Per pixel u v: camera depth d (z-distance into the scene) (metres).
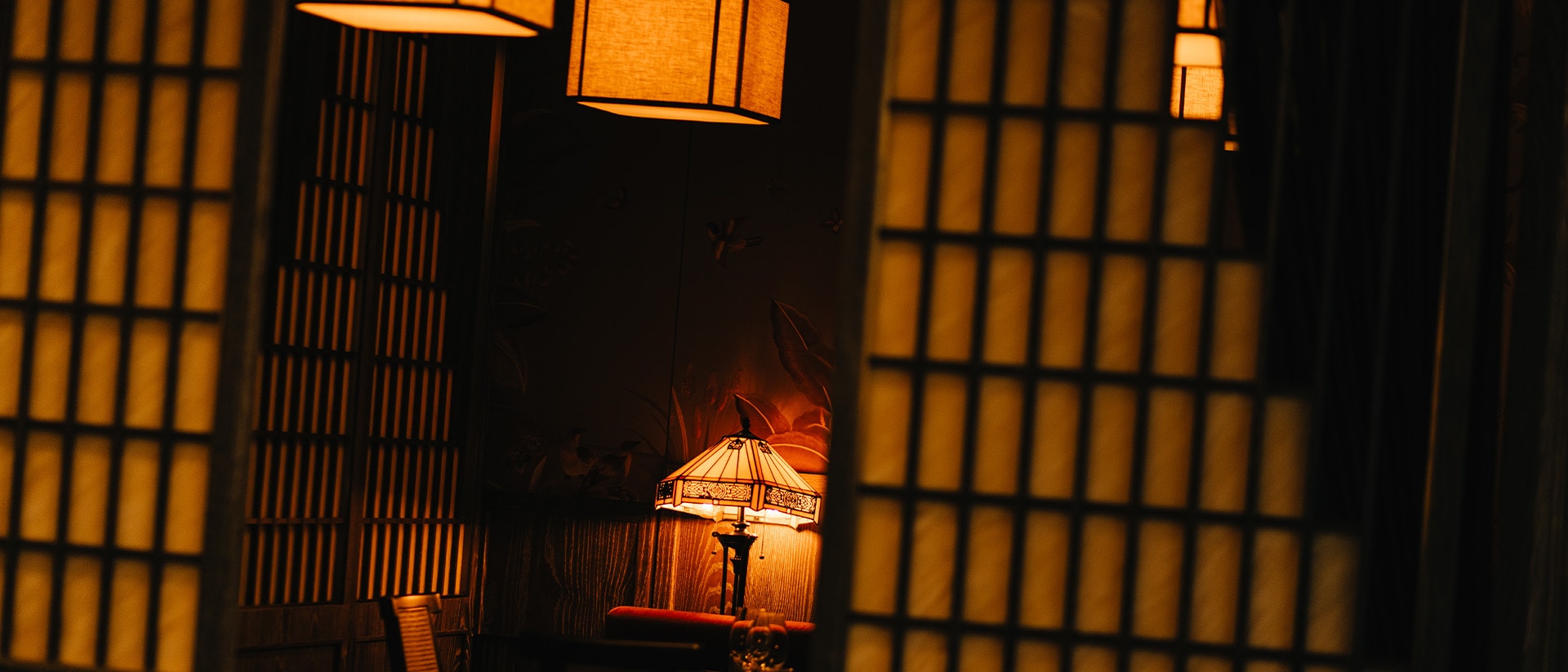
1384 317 2.59
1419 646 2.55
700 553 5.71
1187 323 2.64
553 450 5.81
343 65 5.10
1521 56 3.89
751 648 3.96
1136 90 2.66
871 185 2.66
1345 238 2.71
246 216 2.88
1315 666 2.60
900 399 2.68
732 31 4.07
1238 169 2.75
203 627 2.85
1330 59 2.72
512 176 5.87
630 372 5.77
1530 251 2.57
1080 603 2.64
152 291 2.95
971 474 2.66
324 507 5.14
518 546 5.82
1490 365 2.64
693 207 5.75
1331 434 2.68
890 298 2.69
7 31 3.04
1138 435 2.63
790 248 5.67
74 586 2.95
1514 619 2.54
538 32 3.15
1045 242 2.66
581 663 4.37
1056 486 2.65
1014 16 2.68
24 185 3.01
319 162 5.03
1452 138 2.57
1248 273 2.63
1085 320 2.65
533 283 5.84
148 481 2.93
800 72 5.68
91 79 3.00
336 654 5.18
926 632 2.66
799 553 5.60
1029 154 2.67
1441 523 2.55
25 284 3.01
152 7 2.98
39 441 2.97
